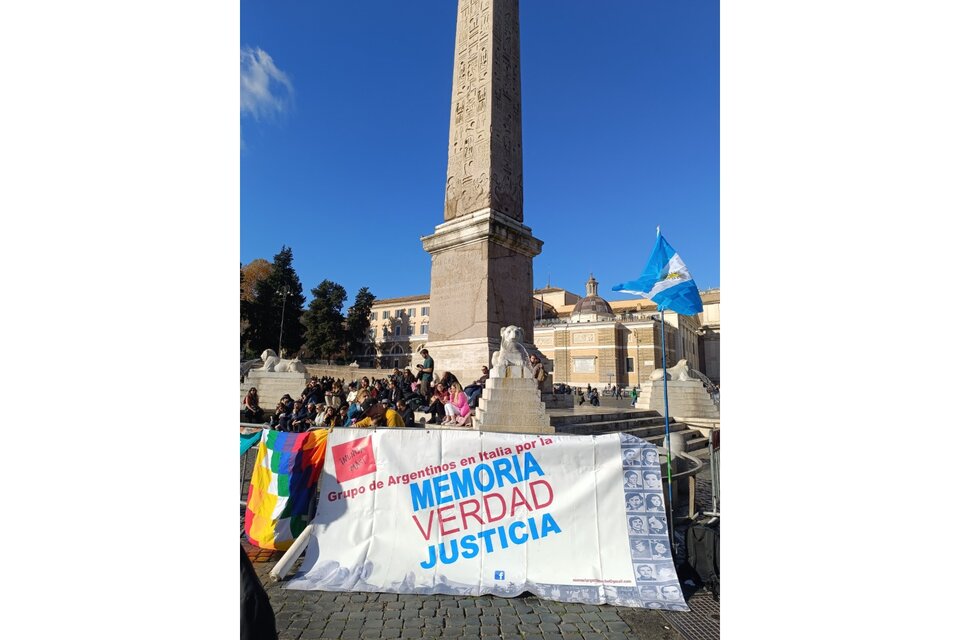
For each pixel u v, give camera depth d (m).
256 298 47.56
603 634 3.39
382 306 70.00
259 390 18.56
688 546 4.40
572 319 51.50
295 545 4.31
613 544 4.18
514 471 4.41
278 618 3.51
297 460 4.72
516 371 7.95
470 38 12.31
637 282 5.54
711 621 3.60
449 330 11.23
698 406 14.39
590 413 11.62
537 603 3.84
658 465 4.40
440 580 4.09
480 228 10.70
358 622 3.48
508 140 11.77
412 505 4.42
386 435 4.60
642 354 45.66
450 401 9.16
